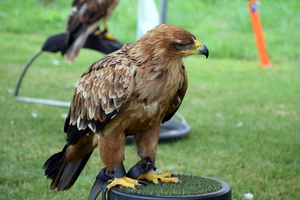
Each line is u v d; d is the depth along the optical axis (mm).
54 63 11867
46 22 16359
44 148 5809
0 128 6477
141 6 7059
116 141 3412
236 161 5676
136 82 3260
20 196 4461
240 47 14148
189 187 3307
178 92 3641
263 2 17203
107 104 3295
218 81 10859
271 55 13547
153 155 3600
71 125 3615
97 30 6660
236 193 4703
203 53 3266
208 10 17797
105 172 3504
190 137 6707
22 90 9008
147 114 3361
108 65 3389
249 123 7484
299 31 15109
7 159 5336
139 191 3217
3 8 17266
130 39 14773
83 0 6445
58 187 3736
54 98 8617
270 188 4848
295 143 6418
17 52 12594
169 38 3227
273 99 9211
